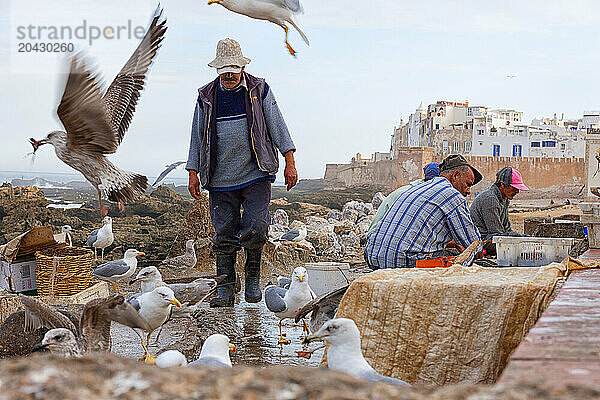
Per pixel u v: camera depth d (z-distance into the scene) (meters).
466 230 6.80
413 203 6.84
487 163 38.81
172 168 11.93
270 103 8.80
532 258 7.34
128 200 7.14
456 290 4.64
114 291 10.13
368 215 26.11
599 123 61.88
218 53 8.61
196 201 14.55
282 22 6.98
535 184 39.34
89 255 9.35
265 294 7.52
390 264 6.75
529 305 4.50
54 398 2.32
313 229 19.31
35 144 6.69
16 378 2.45
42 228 9.46
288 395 2.34
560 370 2.52
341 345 3.66
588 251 7.16
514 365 2.60
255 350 6.84
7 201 17.66
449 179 7.74
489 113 60.38
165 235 16.72
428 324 4.66
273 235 16.73
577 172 39.28
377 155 51.59
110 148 6.88
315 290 9.14
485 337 4.54
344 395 2.33
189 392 2.37
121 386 2.42
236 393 2.36
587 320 3.31
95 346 4.89
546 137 55.22
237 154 8.73
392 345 4.71
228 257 9.02
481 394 2.29
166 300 6.36
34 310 5.48
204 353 4.67
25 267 9.34
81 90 6.41
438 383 4.59
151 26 8.02
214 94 8.71
